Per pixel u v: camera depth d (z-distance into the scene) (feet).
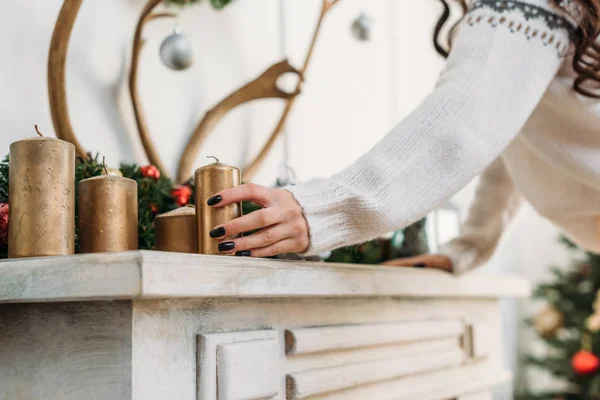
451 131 2.35
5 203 2.51
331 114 5.59
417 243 4.29
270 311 2.44
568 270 9.22
